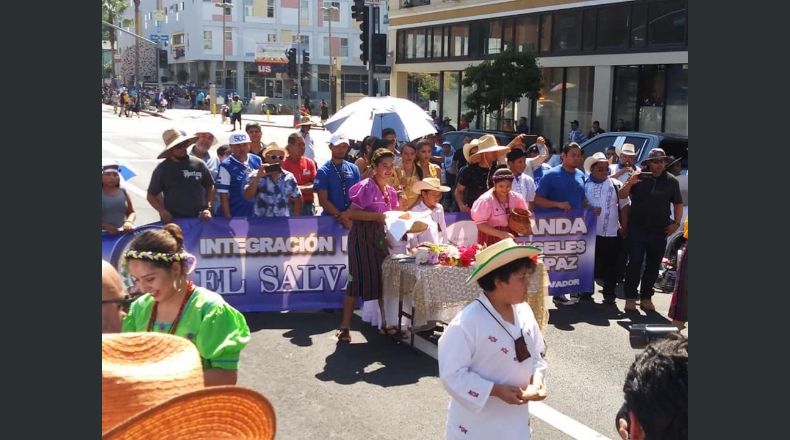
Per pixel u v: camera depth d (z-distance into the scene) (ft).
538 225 27.40
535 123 86.58
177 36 235.20
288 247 26.08
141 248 9.68
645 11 71.41
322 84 227.20
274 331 23.89
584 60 78.48
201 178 25.23
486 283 10.68
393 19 111.45
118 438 6.45
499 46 90.63
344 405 17.76
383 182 22.33
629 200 27.76
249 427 7.00
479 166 27.09
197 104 201.87
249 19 220.43
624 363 21.08
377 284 22.35
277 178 26.35
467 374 10.51
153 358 7.88
